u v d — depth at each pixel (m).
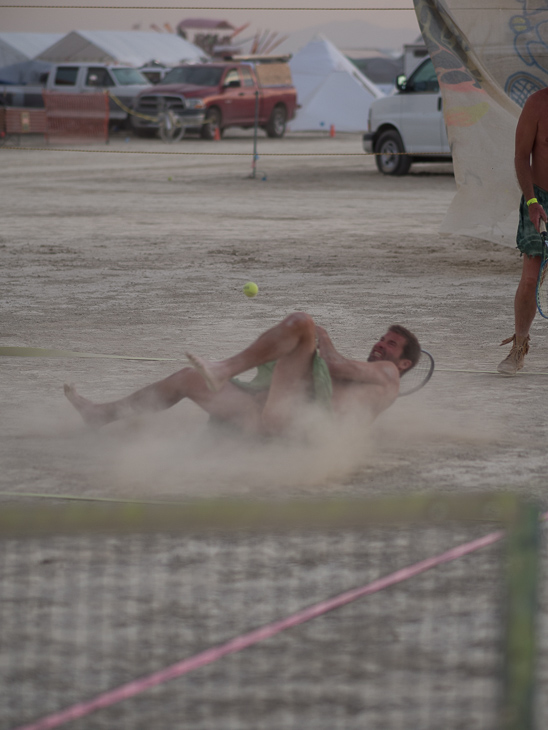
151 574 8.86
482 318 22.42
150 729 6.56
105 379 16.62
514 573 5.60
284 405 11.93
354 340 19.84
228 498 10.76
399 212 46.38
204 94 91.69
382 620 8.04
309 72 119.19
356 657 7.48
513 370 17.31
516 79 28.55
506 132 28.28
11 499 10.78
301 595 8.45
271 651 7.57
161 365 17.67
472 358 18.66
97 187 57.62
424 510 5.58
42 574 8.84
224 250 33.75
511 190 28.19
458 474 11.86
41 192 54.41
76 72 98.81
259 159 80.12
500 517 5.59
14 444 12.95
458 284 27.27
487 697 6.90
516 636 5.61
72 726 6.59
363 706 6.83
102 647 7.60
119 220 42.50
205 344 19.50
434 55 28.52
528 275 17.34
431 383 16.75
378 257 32.50
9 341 19.66
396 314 22.75
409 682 7.13
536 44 28.34
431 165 76.62
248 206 48.34
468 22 28.42
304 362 11.82
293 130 115.69
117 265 30.30
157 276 28.27
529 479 11.72
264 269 29.75
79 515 5.54
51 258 31.69
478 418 14.54
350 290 26.11
